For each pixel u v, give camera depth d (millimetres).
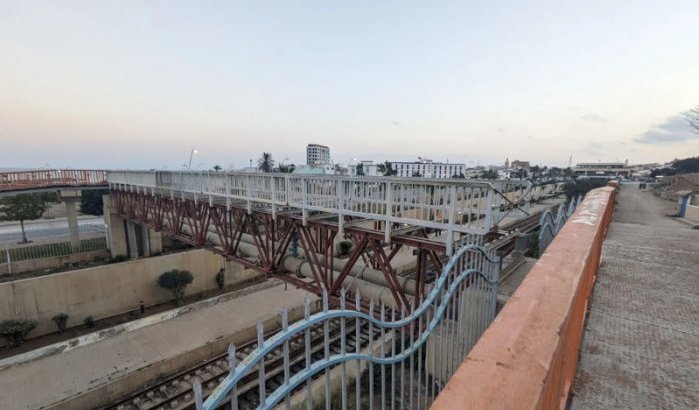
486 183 6062
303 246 9672
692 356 2801
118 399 11641
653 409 2205
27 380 12594
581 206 4727
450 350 3115
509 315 1255
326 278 9312
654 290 4309
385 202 7438
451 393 860
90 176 24844
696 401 2264
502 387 864
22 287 17750
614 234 8219
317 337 12773
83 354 14266
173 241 26641
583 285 2057
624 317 3547
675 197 23609
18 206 24188
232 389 1525
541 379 903
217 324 16953
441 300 2959
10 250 22312
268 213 10617
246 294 20750
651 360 2750
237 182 11594
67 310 19047
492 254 4160
